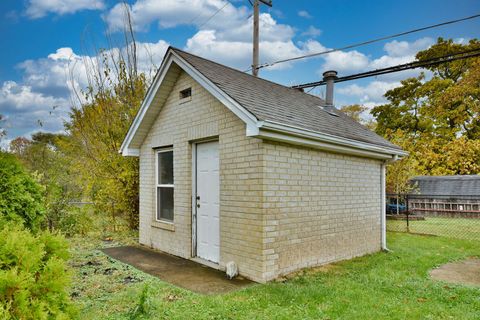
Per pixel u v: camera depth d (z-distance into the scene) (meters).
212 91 5.73
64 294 2.21
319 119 6.81
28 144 18.55
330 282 5.09
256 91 6.61
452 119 23.62
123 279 5.20
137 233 9.55
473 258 7.34
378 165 8.07
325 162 6.39
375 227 7.82
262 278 5.05
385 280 5.27
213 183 6.36
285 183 5.50
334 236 6.55
